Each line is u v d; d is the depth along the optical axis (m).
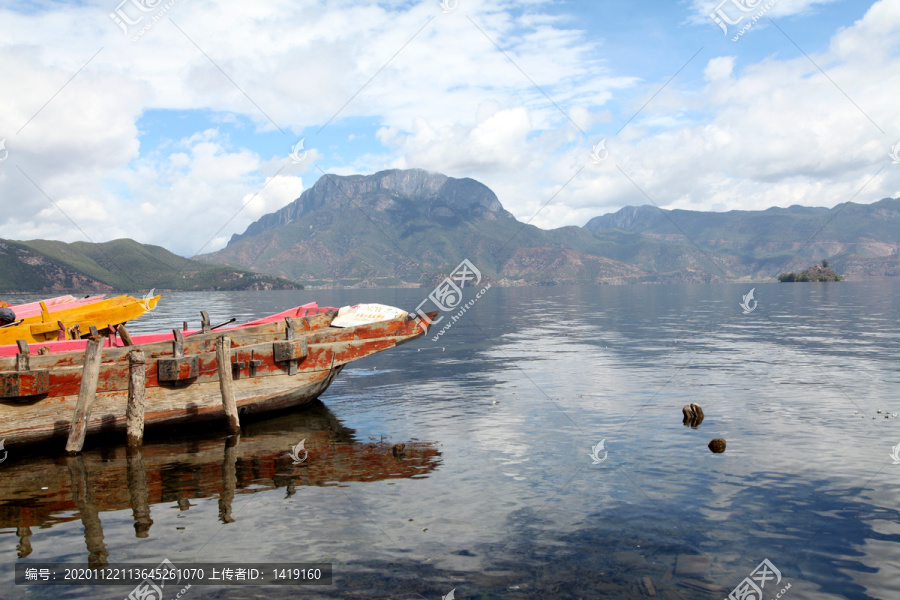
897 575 6.03
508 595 5.69
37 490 8.98
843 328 33.56
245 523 7.55
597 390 16.28
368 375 20.45
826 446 10.48
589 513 7.73
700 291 135.00
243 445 11.61
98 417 11.91
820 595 5.68
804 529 7.14
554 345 28.20
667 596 5.64
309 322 15.98
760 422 12.29
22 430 11.23
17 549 6.86
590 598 5.62
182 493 8.77
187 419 12.78
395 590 5.81
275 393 13.84
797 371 18.67
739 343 26.98
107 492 8.86
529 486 8.80
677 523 7.36
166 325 40.44
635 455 10.21
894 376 17.45
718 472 9.22
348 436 12.14
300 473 9.67
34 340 15.91
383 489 8.80
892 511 7.62
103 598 5.73
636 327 38.19
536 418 13.20
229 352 12.40
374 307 16.20
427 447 11.11
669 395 15.31
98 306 19.27
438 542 6.91
